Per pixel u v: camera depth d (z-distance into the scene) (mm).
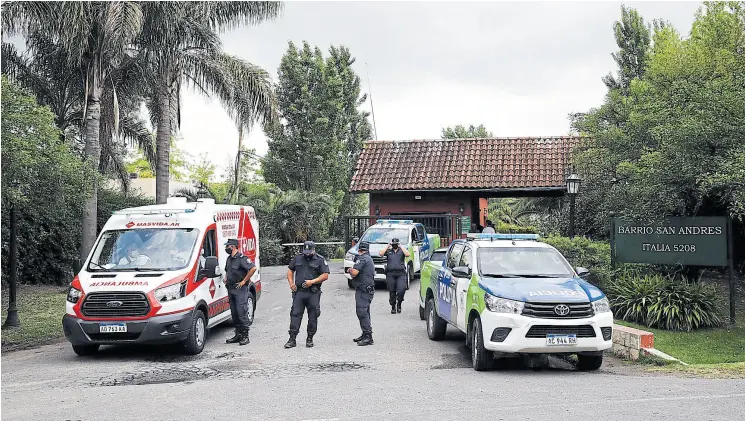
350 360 10375
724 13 15750
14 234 14438
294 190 33031
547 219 30484
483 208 31328
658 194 14312
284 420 6898
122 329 10383
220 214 13008
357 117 42031
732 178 12148
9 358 11320
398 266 15188
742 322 13836
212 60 22938
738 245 18281
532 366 9727
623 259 15266
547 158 26953
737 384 8469
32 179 12172
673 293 13492
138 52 22203
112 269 11281
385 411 7172
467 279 10266
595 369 9586
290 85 36531
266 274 24594
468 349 11234
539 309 8945
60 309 17266
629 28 27797
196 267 11422
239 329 12047
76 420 7055
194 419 6996
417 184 26703
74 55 20234
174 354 11156
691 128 12969
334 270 25312
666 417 6805
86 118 20453
